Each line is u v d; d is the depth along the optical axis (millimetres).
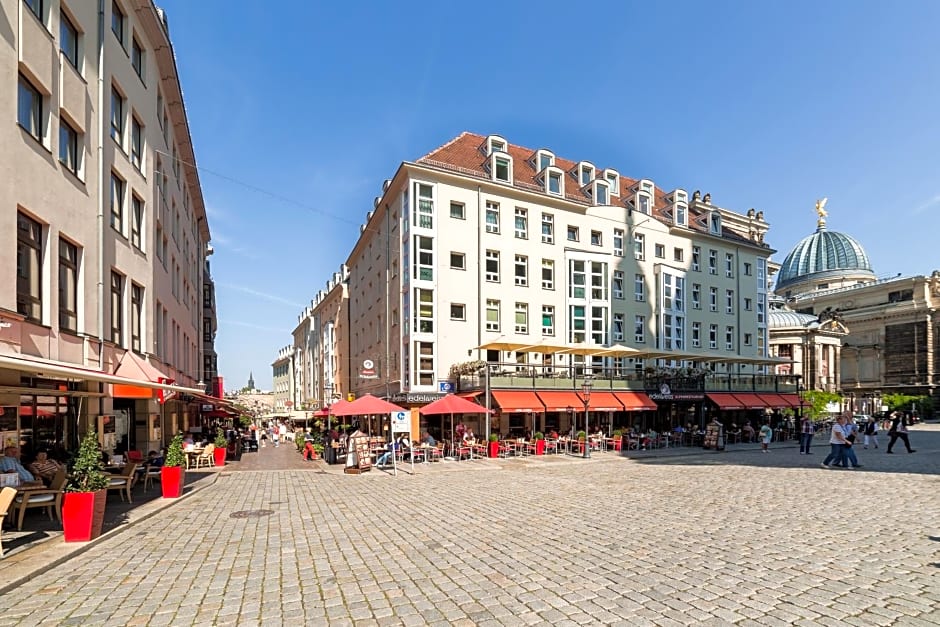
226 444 23953
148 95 20281
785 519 10195
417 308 28203
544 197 32156
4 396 11539
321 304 65312
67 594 6512
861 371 83375
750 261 44000
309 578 7012
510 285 30922
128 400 19234
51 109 12789
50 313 12625
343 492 14617
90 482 9016
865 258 97875
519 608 5859
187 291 31562
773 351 69812
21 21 11609
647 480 16203
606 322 34031
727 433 32062
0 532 7895
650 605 5887
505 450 24703
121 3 17766
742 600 6004
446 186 29531
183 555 8188
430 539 9031
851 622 5383
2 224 10859
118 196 17656
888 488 13883
